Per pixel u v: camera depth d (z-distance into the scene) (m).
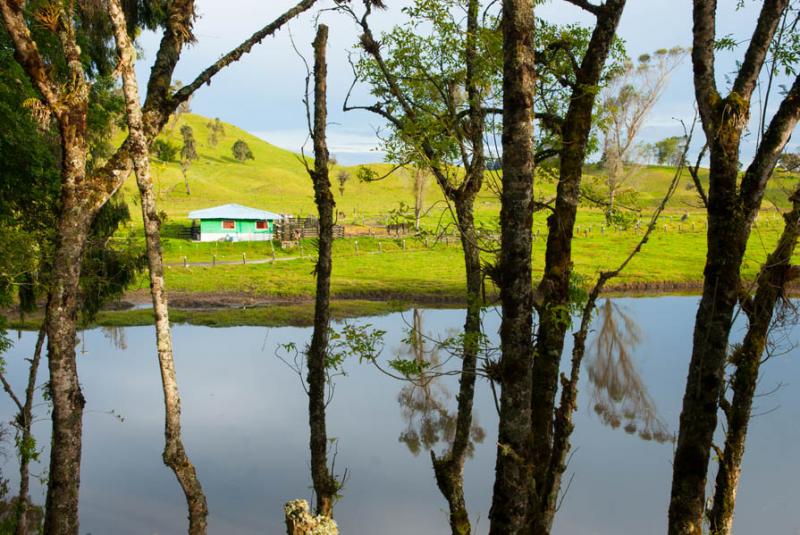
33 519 10.69
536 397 6.26
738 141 5.17
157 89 7.20
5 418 15.85
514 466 5.19
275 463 13.23
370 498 11.70
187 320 29.88
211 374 20.50
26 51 5.96
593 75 6.46
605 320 29.78
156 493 11.84
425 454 13.98
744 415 5.95
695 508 5.36
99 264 14.22
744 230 5.21
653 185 82.94
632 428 15.69
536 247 40.72
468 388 8.23
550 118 7.25
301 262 46.34
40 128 11.12
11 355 22.77
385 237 55.25
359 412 16.69
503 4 4.96
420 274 42.00
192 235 55.38
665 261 44.75
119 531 10.16
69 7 6.35
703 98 5.32
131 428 15.44
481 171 7.71
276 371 20.88
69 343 6.23
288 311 31.44
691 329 27.77
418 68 8.28
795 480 12.35
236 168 130.75
